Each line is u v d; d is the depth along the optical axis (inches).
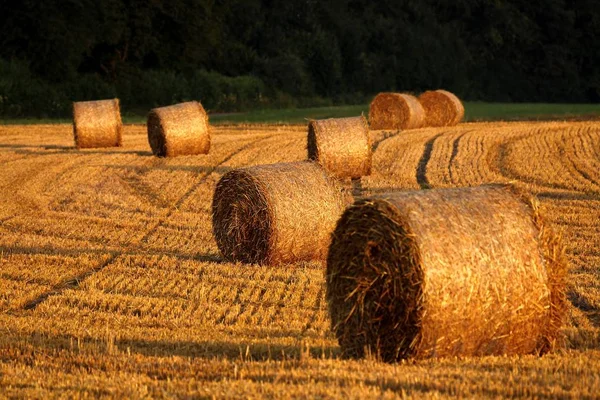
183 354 904.9
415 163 2502.5
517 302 853.2
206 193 2044.8
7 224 1712.6
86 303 1155.3
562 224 1644.9
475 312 839.7
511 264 851.4
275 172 1365.7
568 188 2080.5
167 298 1169.4
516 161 2507.4
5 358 888.9
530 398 695.1
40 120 4690.0
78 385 773.3
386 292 857.5
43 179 2260.1
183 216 1781.5
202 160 2576.3
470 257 839.7
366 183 2133.4
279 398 701.9
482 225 856.9
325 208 1366.9
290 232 1337.4
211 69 6929.1
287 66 7194.9
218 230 1413.6
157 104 6077.8
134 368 831.7
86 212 1834.4
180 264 1360.7
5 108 5034.5
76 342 950.4
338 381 748.0
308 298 1152.2
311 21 7869.1
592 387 711.7
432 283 825.5
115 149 2913.4
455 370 789.2
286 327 1031.0
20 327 1026.7
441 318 831.1
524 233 866.1
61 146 3031.5
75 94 5620.1
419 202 865.5
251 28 7534.5
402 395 698.2
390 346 859.4
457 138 3105.3
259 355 898.7
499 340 857.5
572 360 828.6
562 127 3462.1
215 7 7165.4
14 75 5280.5
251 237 1360.7
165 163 2524.6
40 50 5590.6
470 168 2391.7
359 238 882.1
